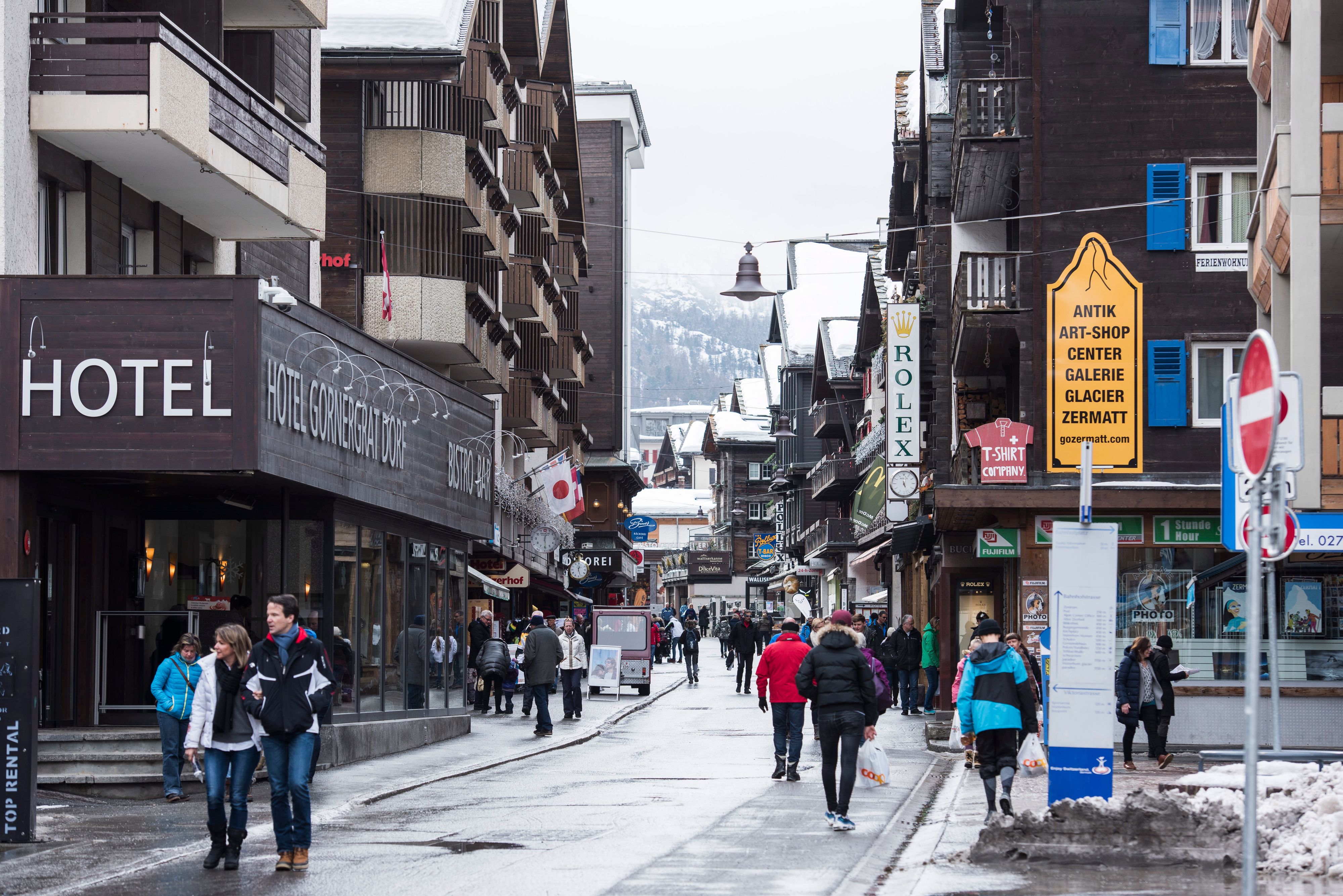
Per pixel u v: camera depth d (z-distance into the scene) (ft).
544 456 216.95
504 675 129.39
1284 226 77.51
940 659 127.03
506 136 156.46
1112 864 42.45
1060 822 44.06
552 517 198.18
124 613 74.23
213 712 45.16
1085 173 110.42
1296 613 85.40
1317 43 75.61
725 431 435.53
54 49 69.21
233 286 67.77
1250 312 108.68
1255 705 28.22
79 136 69.87
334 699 83.35
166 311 67.46
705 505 552.41
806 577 317.63
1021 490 107.24
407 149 124.57
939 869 42.11
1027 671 52.60
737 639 163.12
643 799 64.08
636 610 162.81
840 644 53.78
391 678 94.12
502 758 86.02
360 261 123.85
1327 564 84.79
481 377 147.95
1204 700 87.30
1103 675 49.47
